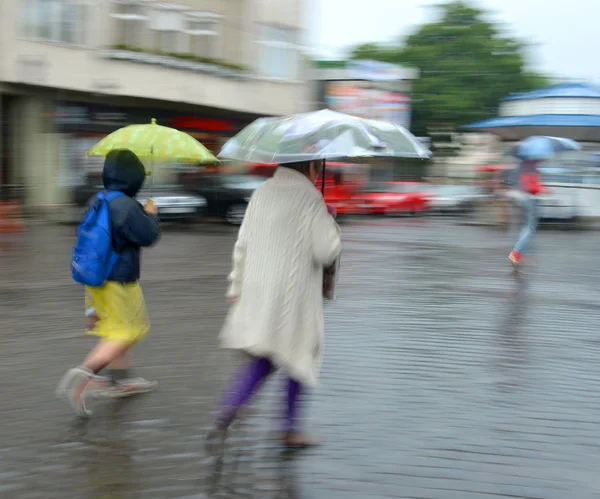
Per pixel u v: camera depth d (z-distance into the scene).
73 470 4.21
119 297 5.16
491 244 17.77
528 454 4.56
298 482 4.10
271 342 4.32
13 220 20.28
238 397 4.44
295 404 4.64
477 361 6.62
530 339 7.50
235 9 28.91
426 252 15.50
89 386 5.49
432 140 47.00
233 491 3.98
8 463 4.29
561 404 5.52
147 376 6.02
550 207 25.34
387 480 4.15
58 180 25.08
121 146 5.90
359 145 4.20
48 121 24.81
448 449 4.61
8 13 22.67
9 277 11.06
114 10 25.44
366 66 38.00
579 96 28.53
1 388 5.65
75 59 24.12
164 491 3.96
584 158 27.17
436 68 46.84
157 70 25.89
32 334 7.36
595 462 4.46
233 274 4.56
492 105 47.06
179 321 8.05
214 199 22.69
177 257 13.88
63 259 13.35
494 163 32.28
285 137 4.26
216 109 28.42
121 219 5.09
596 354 6.97
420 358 6.68
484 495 3.98
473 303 9.41
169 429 4.87
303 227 4.36
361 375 6.12
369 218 27.41
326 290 4.70
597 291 10.69
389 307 9.02
